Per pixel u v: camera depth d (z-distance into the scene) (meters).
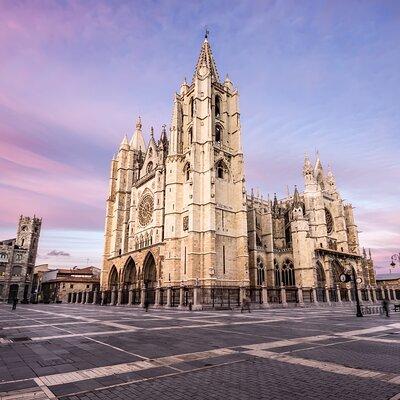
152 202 77.25
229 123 75.38
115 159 100.06
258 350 13.10
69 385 8.41
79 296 92.44
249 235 73.50
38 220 112.19
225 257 61.78
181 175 69.19
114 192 96.88
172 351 12.91
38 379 8.97
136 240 80.69
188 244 60.56
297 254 75.06
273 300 60.84
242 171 68.56
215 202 62.25
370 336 17.08
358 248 92.38
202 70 73.31
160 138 79.69
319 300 69.69
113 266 86.44
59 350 13.13
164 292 57.06
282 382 8.66
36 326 22.39
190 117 73.75
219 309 46.00
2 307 58.69
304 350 13.09
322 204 85.31
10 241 109.06
